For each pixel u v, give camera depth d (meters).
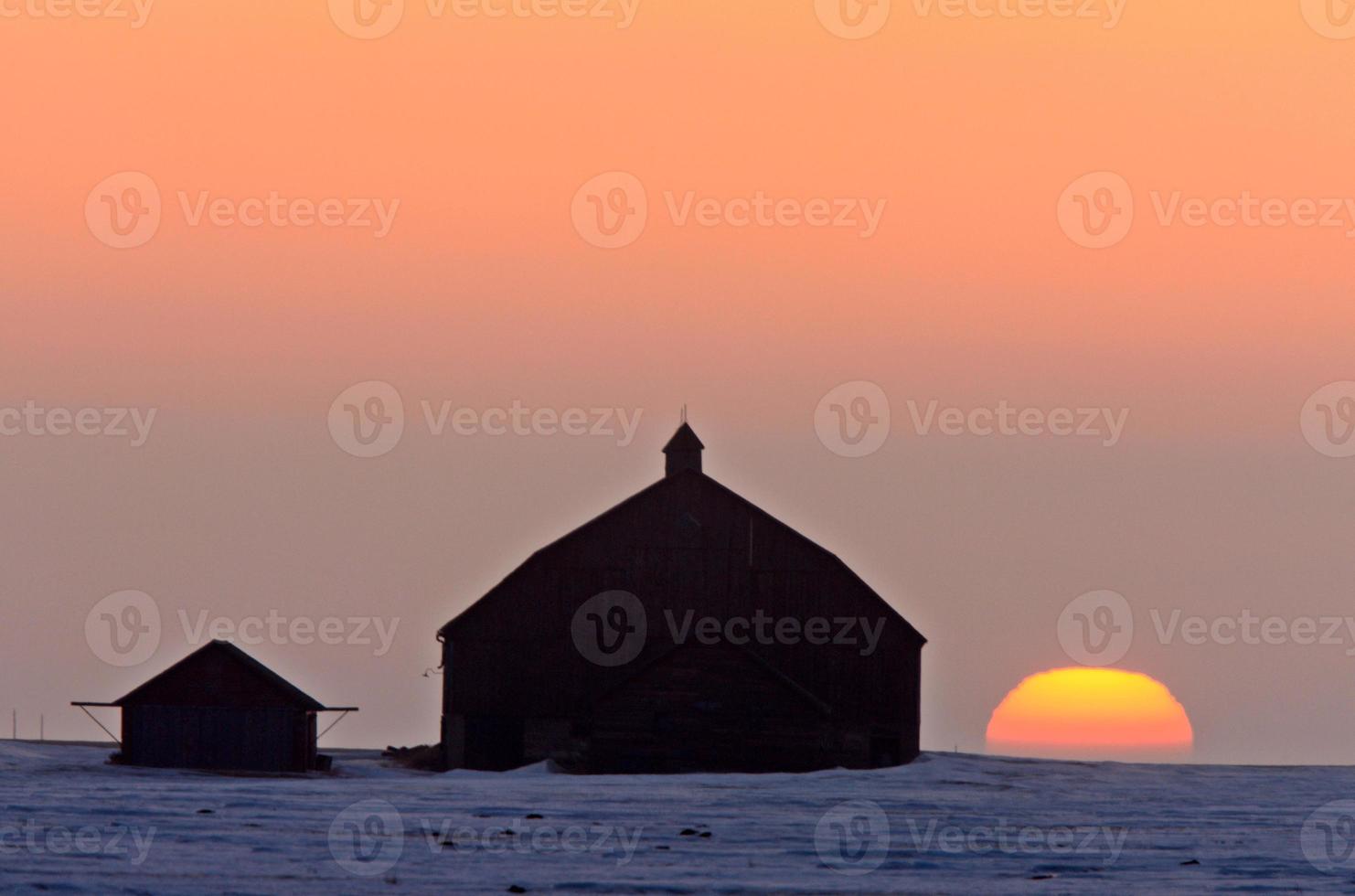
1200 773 94.38
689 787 77.94
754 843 57.53
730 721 94.12
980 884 50.47
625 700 94.56
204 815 60.47
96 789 70.25
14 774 80.31
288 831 56.88
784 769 93.88
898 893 48.69
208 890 46.25
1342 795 79.69
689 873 50.94
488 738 99.88
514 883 48.44
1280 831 63.28
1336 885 50.88
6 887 45.88
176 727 91.25
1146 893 49.22
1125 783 86.44
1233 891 49.78
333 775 91.81
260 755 90.88
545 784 79.31
